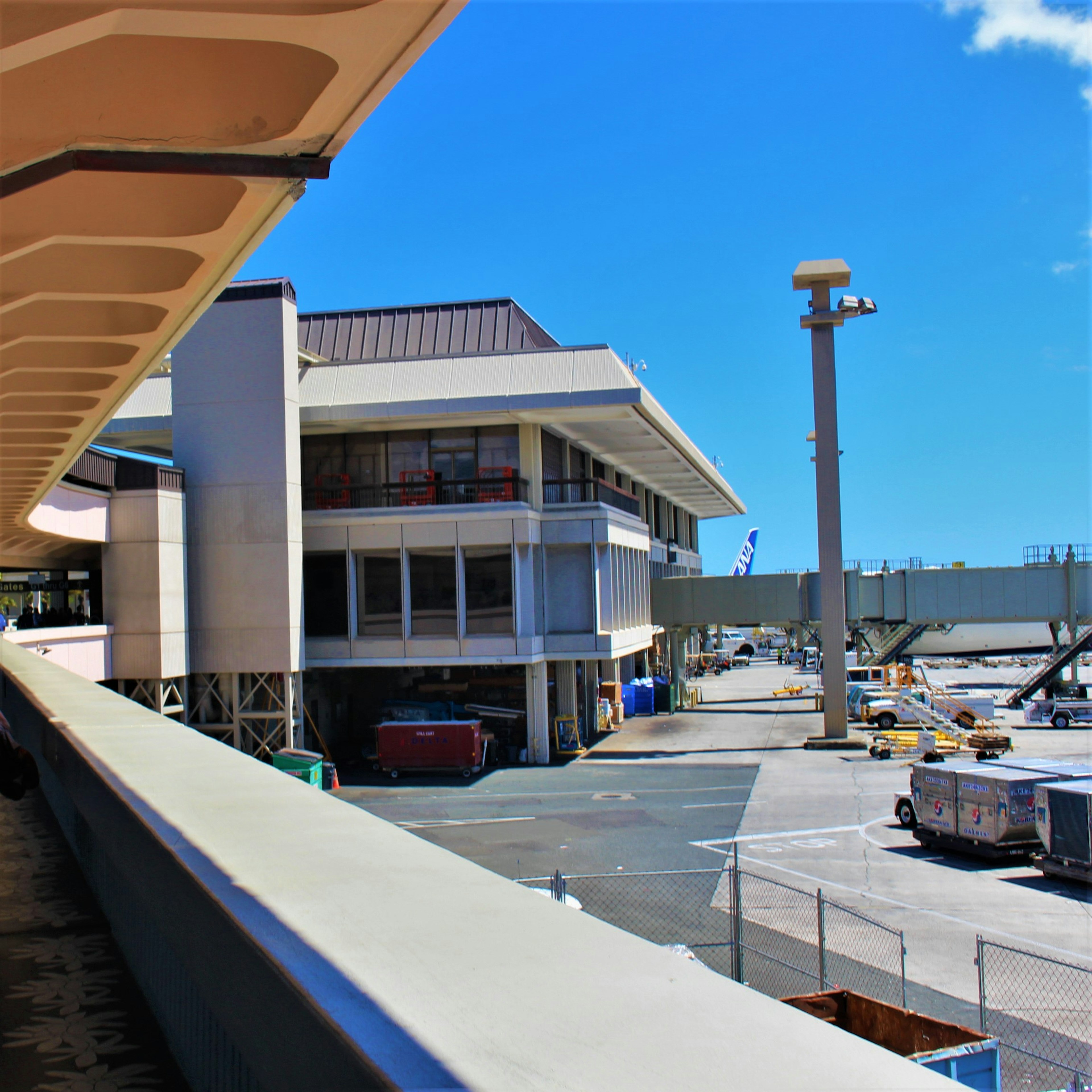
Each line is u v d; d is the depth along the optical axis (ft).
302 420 133.28
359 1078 3.77
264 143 18.01
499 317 161.38
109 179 20.52
